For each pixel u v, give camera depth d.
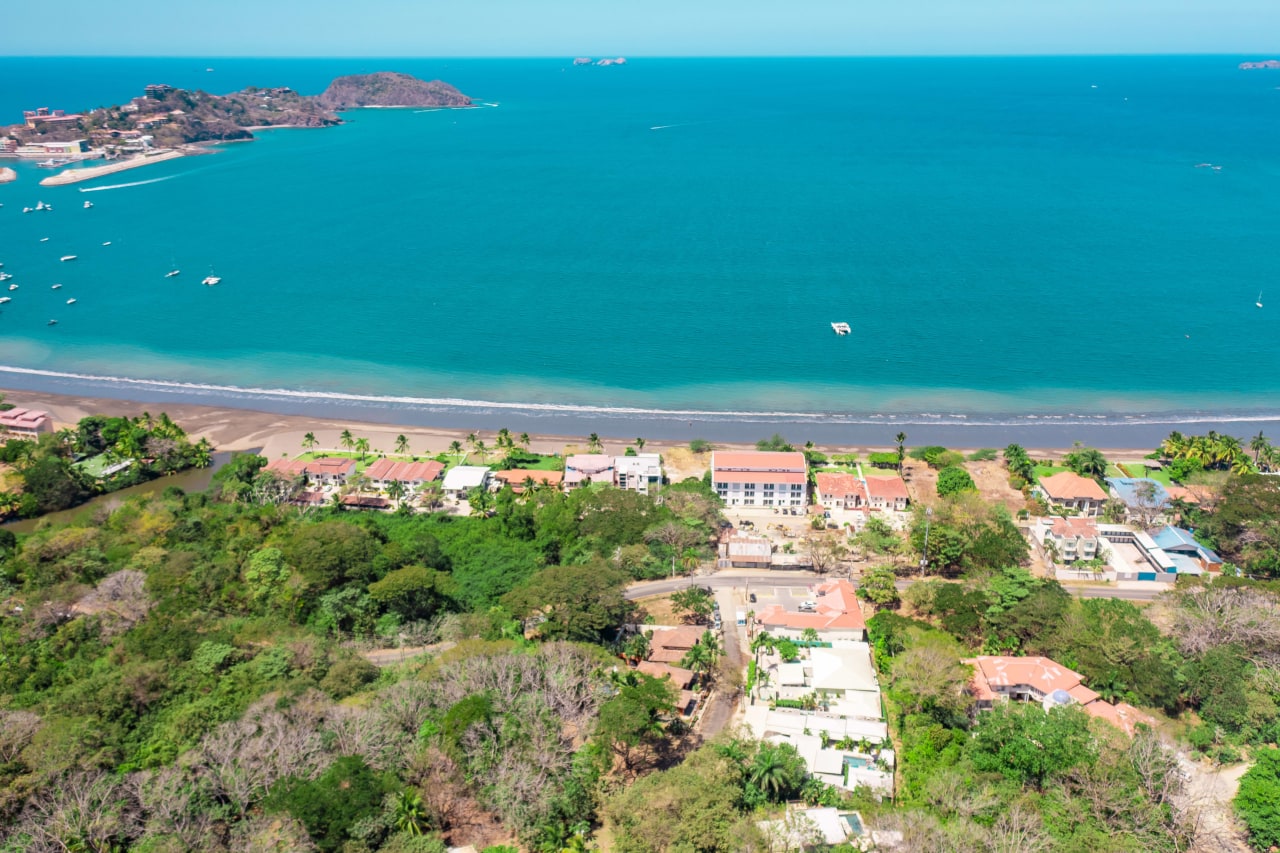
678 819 107.62
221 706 122.62
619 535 183.25
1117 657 139.25
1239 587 153.50
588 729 124.81
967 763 121.19
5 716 116.50
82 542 172.25
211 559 166.25
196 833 102.69
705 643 147.62
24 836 99.56
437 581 160.00
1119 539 184.38
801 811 111.62
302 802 102.56
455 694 124.06
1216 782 119.19
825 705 135.88
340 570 158.75
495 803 110.00
